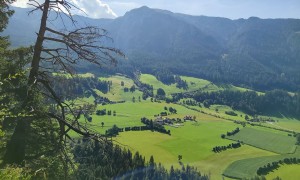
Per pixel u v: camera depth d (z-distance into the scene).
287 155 174.88
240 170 147.50
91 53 13.04
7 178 8.71
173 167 131.38
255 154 172.00
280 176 147.75
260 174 145.38
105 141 12.77
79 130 12.92
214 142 178.50
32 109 12.46
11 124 13.20
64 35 13.00
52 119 14.28
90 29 13.09
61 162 12.52
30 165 12.49
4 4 16.28
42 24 13.12
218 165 149.62
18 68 13.48
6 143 13.44
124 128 158.50
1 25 17.23
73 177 12.15
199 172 125.81
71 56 13.16
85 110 13.23
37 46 13.24
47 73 13.67
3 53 14.08
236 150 173.50
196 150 160.38
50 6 13.02
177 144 161.38
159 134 169.00
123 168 59.06
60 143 12.73
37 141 13.13
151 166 102.50
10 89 12.66
